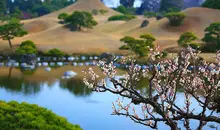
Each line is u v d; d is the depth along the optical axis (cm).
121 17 19950
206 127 3081
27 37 13488
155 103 1214
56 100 4538
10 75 6850
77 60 10238
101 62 1319
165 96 1188
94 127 3331
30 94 4938
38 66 8638
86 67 8225
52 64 9119
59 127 1429
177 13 14100
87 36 13588
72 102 4409
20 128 1374
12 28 11375
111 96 4709
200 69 1248
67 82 6006
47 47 11338
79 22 14325
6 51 10938
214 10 15050
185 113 1212
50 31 14200
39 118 1445
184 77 1260
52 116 1507
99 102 4381
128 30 15600
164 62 1300
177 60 1232
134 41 9119
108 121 3509
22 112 1459
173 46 10762
